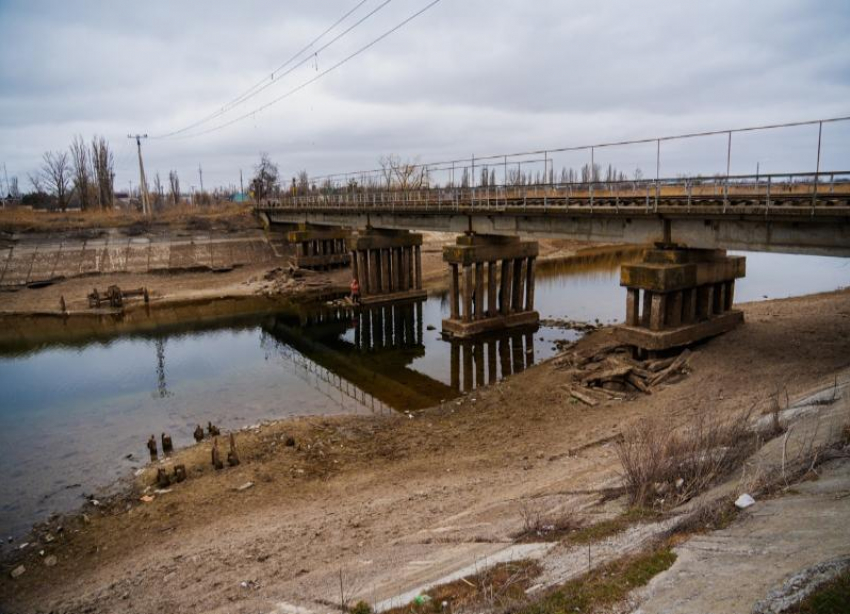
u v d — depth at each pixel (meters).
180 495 15.10
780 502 7.58
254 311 43.50
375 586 8.38
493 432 18.03
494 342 31.39
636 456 10.34
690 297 21.66
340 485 14.94
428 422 19.78
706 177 19.62
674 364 19.91
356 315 41.22
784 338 20.94
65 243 56.47
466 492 12.89
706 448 10.32
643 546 7.32
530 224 29.11
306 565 10.17
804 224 17.64
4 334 37.19
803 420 11.23
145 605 9.82
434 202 35.31
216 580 10.22
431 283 50.88
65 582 11.73
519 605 6.39
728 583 5.90
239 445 18.05
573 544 7.91
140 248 58.16
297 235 54.25
